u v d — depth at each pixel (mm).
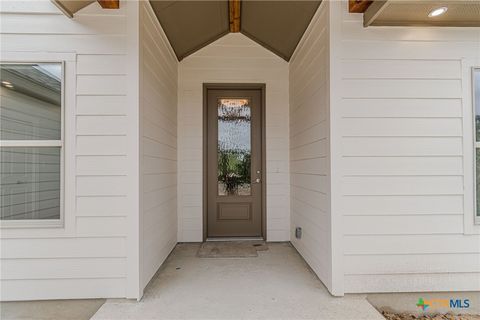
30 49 2326
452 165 2445
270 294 2414
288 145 4105
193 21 3252
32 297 2291
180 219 4020
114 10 2359
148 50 2613
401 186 2434
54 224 2303
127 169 2336
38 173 2348
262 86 4113
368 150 2426
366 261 2410
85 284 2312
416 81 2457
